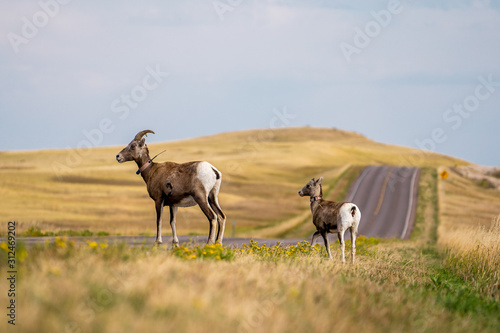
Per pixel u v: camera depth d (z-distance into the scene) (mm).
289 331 19016
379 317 23234
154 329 17156
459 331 24125
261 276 27141
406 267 48625
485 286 39594
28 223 119938
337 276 31703
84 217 161500
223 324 18406
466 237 58844
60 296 19297
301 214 195000
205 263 29188
